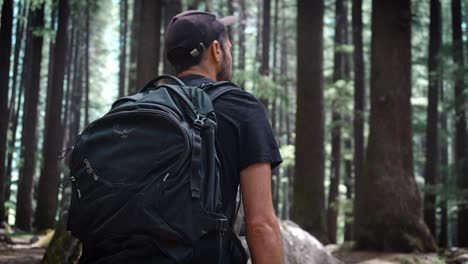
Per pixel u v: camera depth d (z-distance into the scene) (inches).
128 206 54.8
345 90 815.7
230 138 60.7
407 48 472.1
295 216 535.5
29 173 874.8
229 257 60.9
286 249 236.5
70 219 59.6
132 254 54.2
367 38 1205.7
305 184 536.7
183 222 54.4
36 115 879.7
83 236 58.1
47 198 795.4
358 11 769.6
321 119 550.6
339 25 906.7
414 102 1091.3
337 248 462.3
